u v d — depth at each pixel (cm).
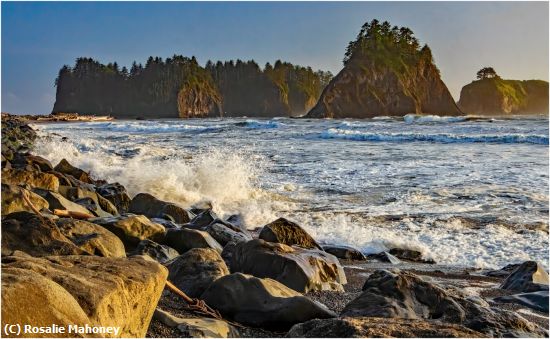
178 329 395
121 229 668
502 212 1076
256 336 429
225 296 465
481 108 18812
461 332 372
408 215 1070
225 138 3228
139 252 636
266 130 3994
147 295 350
